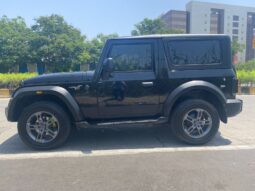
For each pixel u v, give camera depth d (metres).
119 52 5.33
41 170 4.24
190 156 4.77
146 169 4.21
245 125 7.21
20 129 5.21
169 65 5.34
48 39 28.00
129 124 5.34
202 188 3.56
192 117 5.44
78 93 5.29
